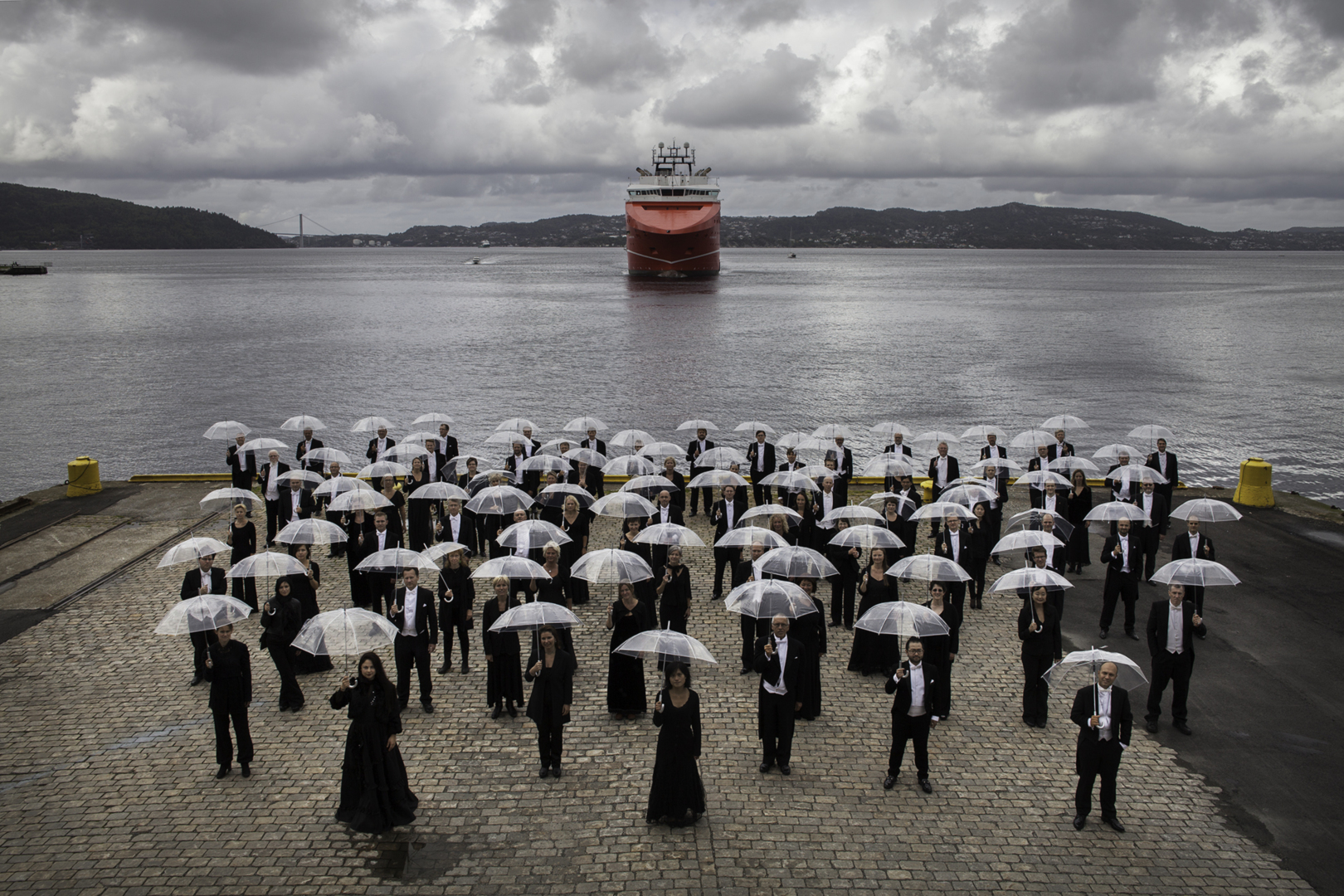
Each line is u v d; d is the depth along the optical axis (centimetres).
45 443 3544
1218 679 1131
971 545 1315
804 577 1044
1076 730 1009
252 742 967
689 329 7631
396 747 818
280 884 741
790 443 1836
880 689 1108
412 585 1034
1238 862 782
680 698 802
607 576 991
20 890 730
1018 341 6756
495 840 799
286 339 6812
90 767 917
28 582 1439
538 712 890
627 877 752
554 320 8394
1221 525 1773
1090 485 2153
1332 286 14612
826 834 812
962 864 774
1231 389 4650
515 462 1734
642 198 13750
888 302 10944
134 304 10506
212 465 3278
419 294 12575
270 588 1473
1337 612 1342
